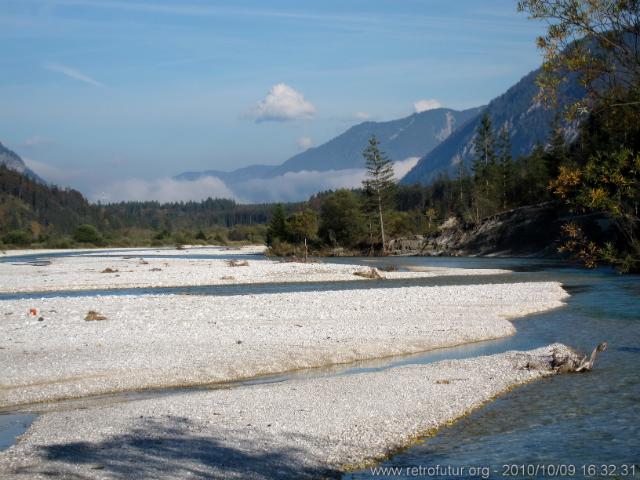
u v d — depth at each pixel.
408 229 114.94
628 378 16.17
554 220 81.75
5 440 12.30
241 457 11.06
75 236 169.25
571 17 8.99
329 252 106.12
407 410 13.81
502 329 24.52
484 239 90.56
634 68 8.82
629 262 8.91
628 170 8.59
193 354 19.75
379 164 108.00
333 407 14.05
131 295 38.72
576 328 24.61
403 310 29.48
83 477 10.17
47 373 17.50
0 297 40.56
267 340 21.98
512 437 11.84
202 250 132.88
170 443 11.78
